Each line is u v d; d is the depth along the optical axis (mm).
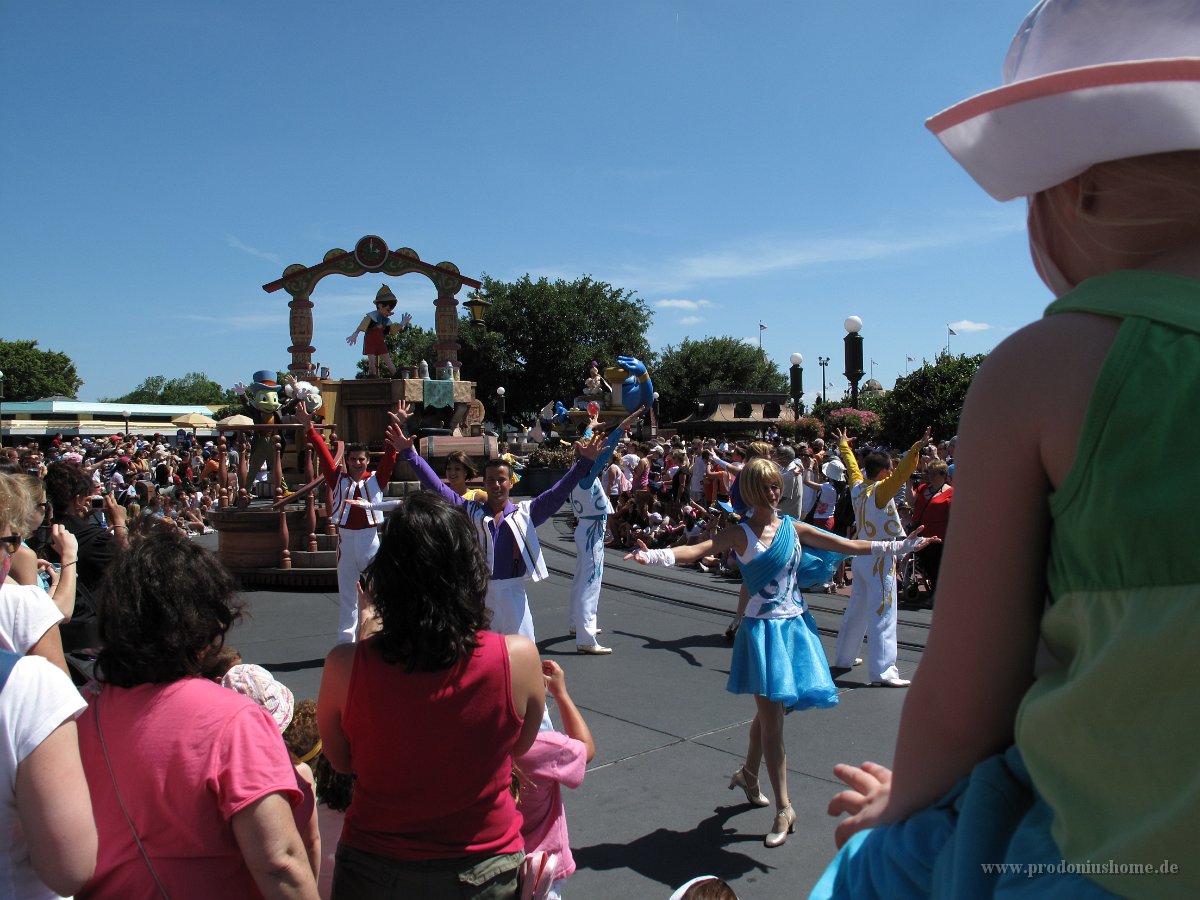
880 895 894
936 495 9500
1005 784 824
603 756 4887
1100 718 690
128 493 16594
